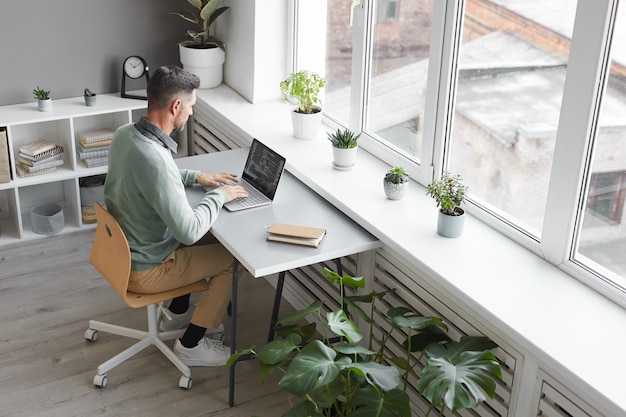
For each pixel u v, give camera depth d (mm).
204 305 3307
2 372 3326
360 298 2908
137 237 3033
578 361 2266
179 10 4691
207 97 4480
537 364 2389
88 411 3131
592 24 2406
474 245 2893
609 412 2166
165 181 2881
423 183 3369
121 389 3260
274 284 3984
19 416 3086
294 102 4410
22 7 4246
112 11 4500
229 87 4672
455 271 2707
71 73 4508
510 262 2785
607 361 2271
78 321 3684
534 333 2385
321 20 4082
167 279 3123
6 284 3943
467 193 3176
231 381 3156
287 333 2896
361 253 3178
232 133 4148
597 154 2553
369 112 3736
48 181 4281
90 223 4535
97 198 4496
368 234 3055
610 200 2553
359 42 3588
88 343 3533
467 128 3109
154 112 2943
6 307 3760
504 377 2537
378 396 2480
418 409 2967
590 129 2516
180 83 2920
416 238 2926
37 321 3668
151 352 3482
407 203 3211
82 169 4406
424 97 3361
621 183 2500
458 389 2301
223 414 3148
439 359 2434
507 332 2430
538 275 2707
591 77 2447
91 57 4535
